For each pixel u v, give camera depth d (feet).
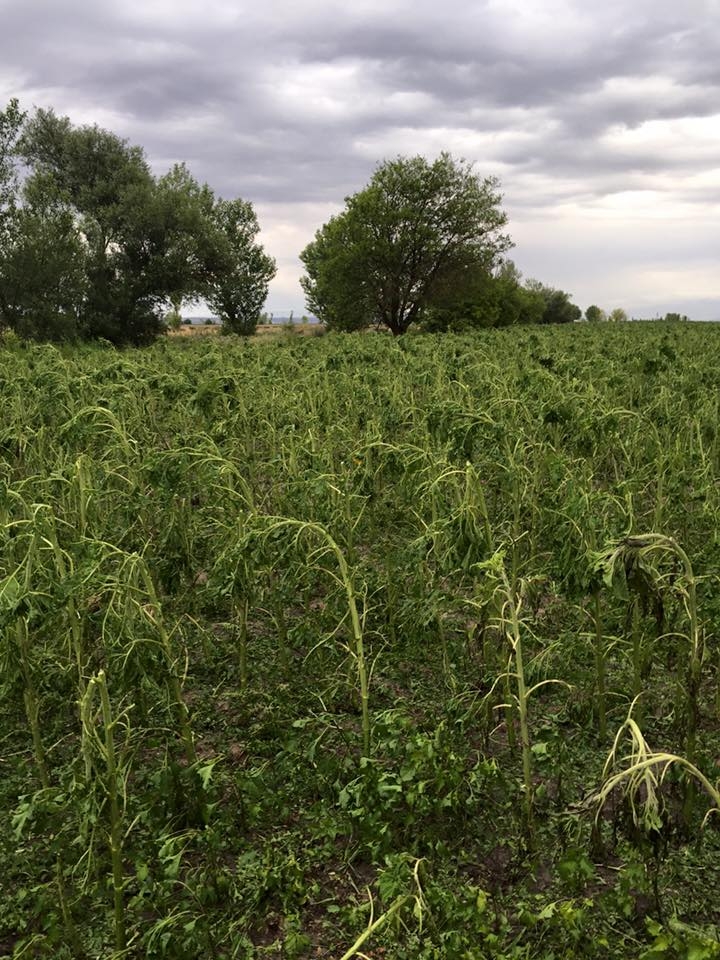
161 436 26.68
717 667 14.53
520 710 11.45
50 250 109.40
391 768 13.16
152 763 13.97
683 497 18.92
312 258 228.02
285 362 42.47
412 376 35.04
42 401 26.78
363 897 10.90
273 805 12.18
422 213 166.09
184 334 157.17
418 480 18.40
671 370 35.81
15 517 18.40
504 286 204.64
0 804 12.62
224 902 10.69
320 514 16.85
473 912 9.46
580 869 9.70
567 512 12.77
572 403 21.91
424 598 15.60
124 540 17.54
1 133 106.93
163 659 12.21
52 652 14.94
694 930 9.88
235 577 13.21
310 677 16.70
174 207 140.87
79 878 11.09
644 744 9.26
